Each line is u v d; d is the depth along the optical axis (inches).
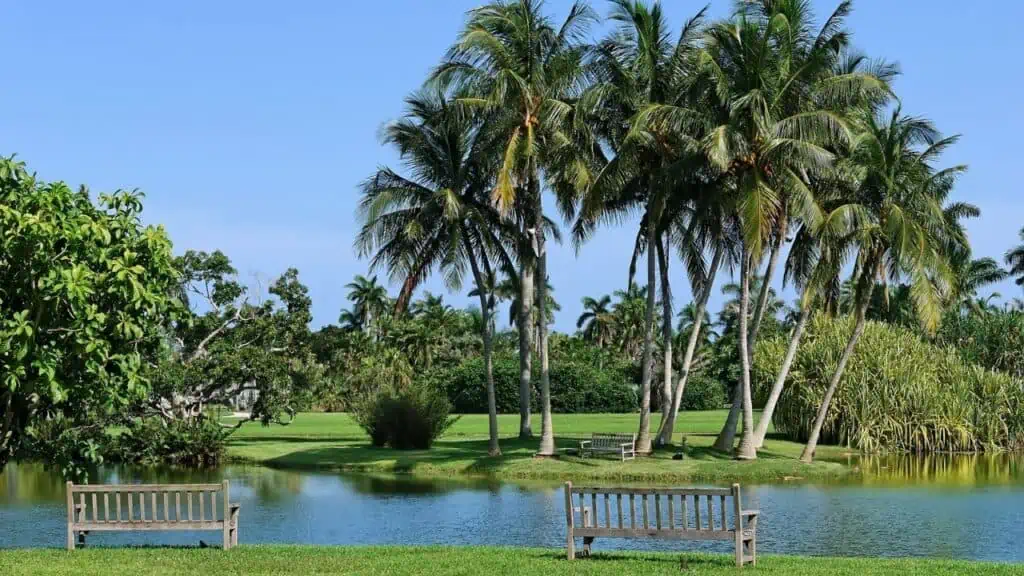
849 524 980.6
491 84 1541.6
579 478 1444.4
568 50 1561.3
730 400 3887.8
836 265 1503.4
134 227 673.6
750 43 1428.4
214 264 1834.4
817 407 1818.4
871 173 1462.8
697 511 598.2
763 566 591.5
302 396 1845.5
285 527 994.1
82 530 676.7
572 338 4365.2
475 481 1428.4
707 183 1545.3
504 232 1740.9
